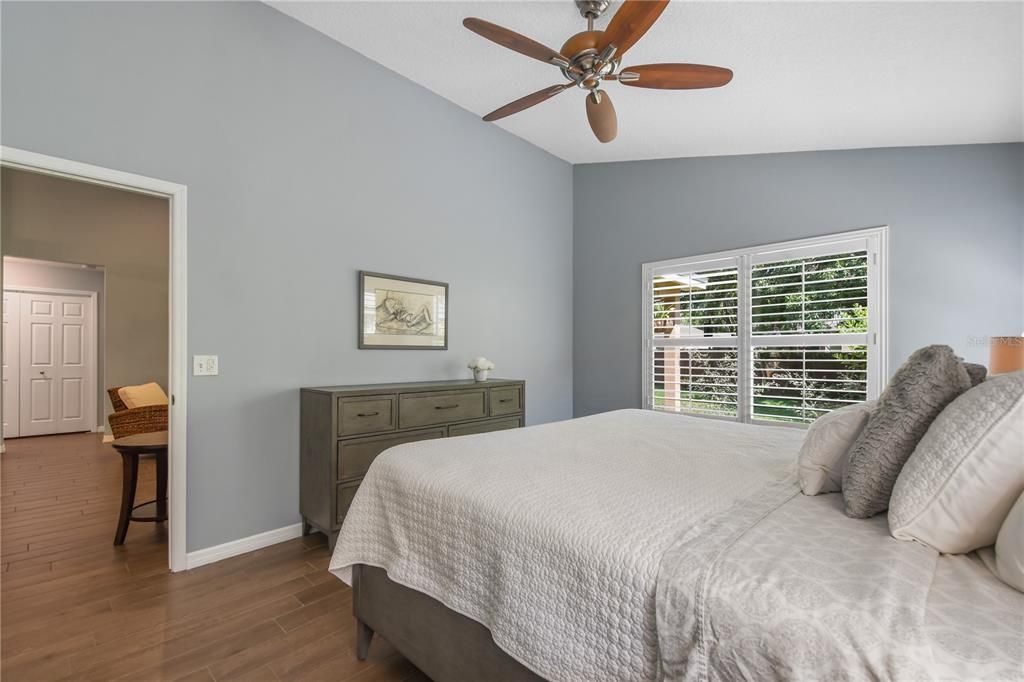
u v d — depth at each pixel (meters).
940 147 2.89
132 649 1.72
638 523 1.05
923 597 0.71
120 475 4.04
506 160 4.20
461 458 1.61
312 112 2.89
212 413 2.49
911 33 1.97
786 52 2.28
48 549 2.58
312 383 2.89
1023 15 1.78
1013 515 0.76
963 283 2.80
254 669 1.62
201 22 2.46
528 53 1.97
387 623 1.52
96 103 2.14
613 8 2.32
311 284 2.89
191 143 2.42
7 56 1.93
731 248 3.79
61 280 6.09
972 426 0.84
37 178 5.05
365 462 2.71
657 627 0.84
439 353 3.66
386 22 2.76
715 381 3.86
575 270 4.91
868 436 1.06
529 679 1.11
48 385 5.99
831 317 3.27
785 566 0.83
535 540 1.08
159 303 5.89
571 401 4.91
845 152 3.24
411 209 3.45
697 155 3.97
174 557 2.35
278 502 2.74
